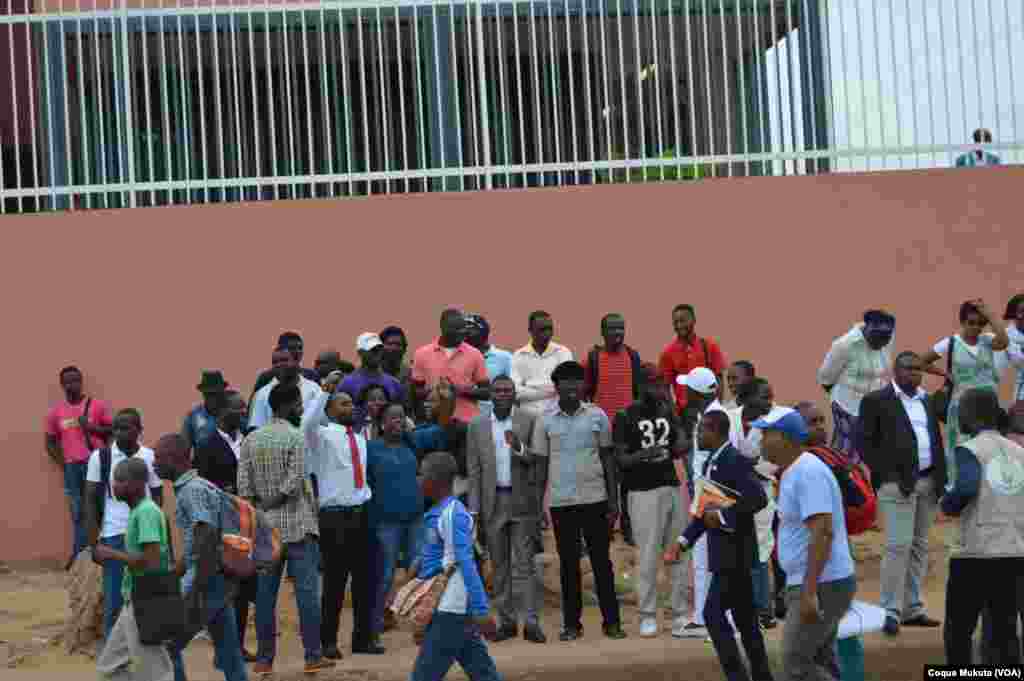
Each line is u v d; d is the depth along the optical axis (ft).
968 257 67.87
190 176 67.56
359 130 68.90
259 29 69.41
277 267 66.39
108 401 65.82
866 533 63.72
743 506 43.96
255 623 53.42
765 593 54.08
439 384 55.88
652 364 59.36
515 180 69.00
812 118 68.18
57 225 66.18
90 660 53.31
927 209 67.87
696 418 55.36
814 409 49.06
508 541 54.44
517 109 68.59
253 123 68.23
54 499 65.36
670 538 54.75
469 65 67.72
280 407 50.80
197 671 51.06
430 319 66.44
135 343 65.98
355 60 69.15
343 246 66.49
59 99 67.72
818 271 67.41
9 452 65.41
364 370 56.90
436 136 68.85
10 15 66.74
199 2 69.72
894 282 67.62
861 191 67.67
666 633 54.75
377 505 53.52
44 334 65.82
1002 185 68.08
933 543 62.75
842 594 39.47
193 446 58.29
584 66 67.15
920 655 50.11
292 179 66.44
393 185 68.95
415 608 40.93
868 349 56.85
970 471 42.19
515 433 54.39
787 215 67.41
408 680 48.65
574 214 66.95
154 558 40.93
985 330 67.62
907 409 52.80
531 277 66.69
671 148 67.62
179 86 68.74
